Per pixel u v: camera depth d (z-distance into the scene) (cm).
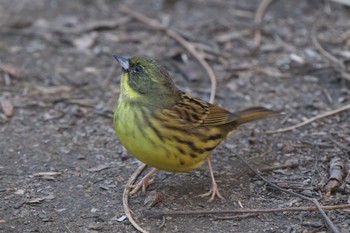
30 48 1584
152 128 958
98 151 1177
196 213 966
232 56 1541
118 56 1030
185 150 977
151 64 1000
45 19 1714
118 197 1031
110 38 1636
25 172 1105
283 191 1029
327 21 1691
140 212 987
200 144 990
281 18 1708
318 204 963
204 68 1491
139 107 973
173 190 1046
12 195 1034
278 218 962
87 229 947
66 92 1397
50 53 1566
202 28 1661
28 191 1047
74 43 1605
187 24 1684
